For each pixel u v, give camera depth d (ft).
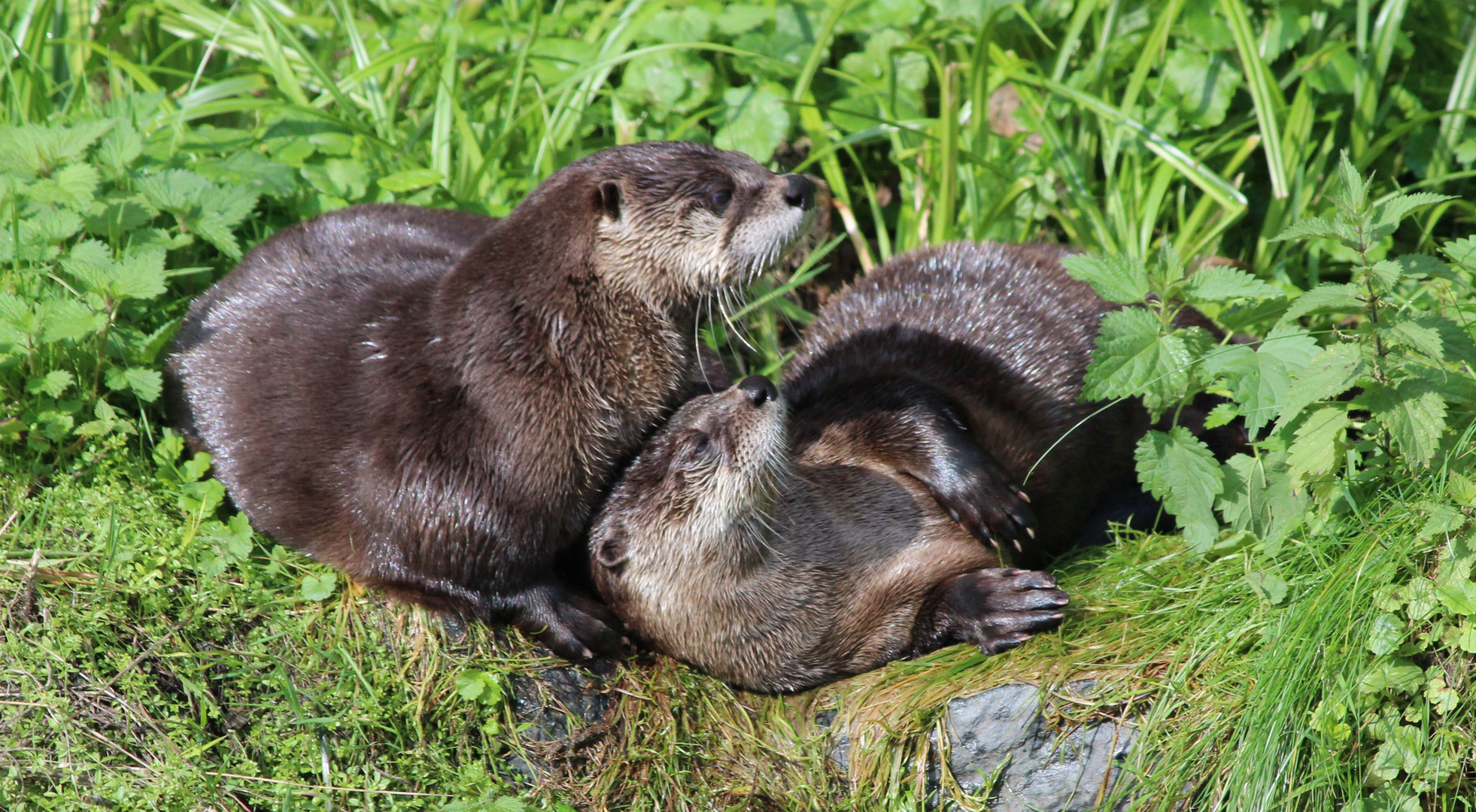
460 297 24.12
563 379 23.65
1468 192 34.50
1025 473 26.68
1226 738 21.11
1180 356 22.13
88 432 24.21
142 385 24.66
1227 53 34.81
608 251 23.89
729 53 35.06
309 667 22.98
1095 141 34.81
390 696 22.94
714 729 24.25
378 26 38.73
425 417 23.48
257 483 24.57
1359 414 24.90
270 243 27.58
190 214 27.55
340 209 29.04
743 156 25.27
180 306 27.91
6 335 23.91
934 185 33.73
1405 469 21.54
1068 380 27.32
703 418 24.81
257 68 36.99
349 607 23.75
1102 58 34.47
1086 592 24.26
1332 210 31.71
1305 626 20.80
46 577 22.70
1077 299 28.37
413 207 29.50
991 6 35.68
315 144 32.30
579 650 23.99
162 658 22.43
